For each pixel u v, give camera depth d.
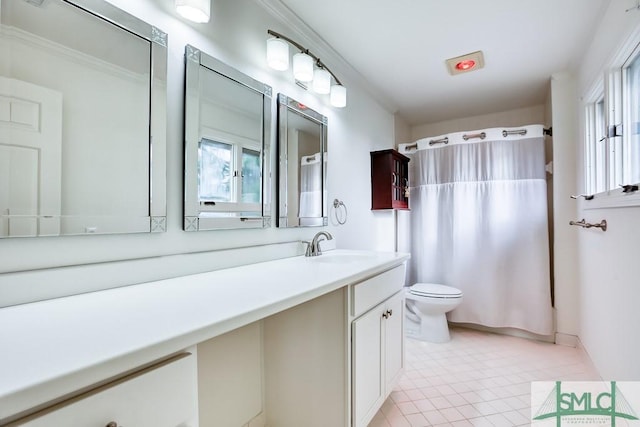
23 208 0.78
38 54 0.81
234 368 1.31
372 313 1.37
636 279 1.26
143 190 1.03
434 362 2.12
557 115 2.38
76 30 0.88
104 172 0.94
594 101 1.97
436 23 1.74
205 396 1.20
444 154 2.83
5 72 0.76
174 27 1.14
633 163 1.45
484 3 1.57
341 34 1.84
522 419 1.51
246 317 0.72
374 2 1.57
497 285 2.59
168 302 0.79
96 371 0.46
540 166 2.49
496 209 2.61
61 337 0.56
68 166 0.86
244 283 1.02
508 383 1.84
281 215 1.63
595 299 1.84
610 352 1.58
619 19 1.40
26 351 0.50
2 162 0.76
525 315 2.51
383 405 1.63
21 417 0.42
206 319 0.66
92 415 0.48
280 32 1.66
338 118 2.17
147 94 1.04
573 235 2.35
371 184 2.65
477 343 2.45
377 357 1.41
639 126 1.41
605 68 1.58
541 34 1.83
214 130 1.28
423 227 2.89
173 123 1.13
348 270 1.27
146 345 0.53
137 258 1.01
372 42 1.93
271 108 1.58
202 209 1.22
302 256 1.73
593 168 1.98
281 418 1.38
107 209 0.94
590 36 1.84
